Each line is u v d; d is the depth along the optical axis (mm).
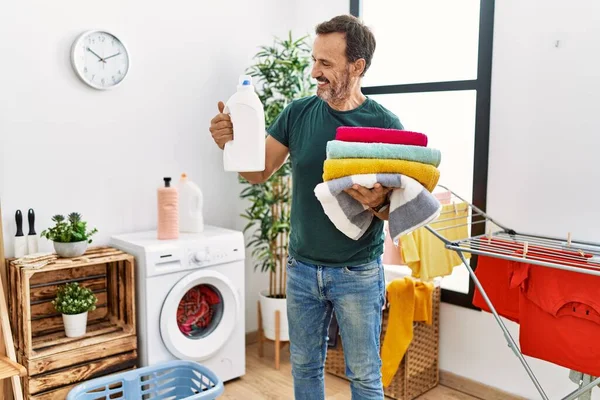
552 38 2264
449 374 2719
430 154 1394
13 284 2238
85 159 2594
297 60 2938
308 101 1678
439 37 2775
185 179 2748
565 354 1700
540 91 2314
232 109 1461
